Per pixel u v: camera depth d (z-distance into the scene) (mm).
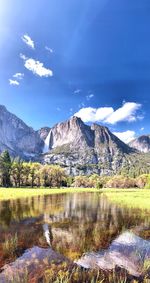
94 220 24312
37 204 38156
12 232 18250
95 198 55219
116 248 14688
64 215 27484
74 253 13617
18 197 48938
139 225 21750
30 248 14281
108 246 15078
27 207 33688
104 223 22641
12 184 122062
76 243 15648
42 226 20797
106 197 58250
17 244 14977
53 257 12859
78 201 46469
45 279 10070
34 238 16656
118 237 17328
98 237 17234
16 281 9789
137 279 10438
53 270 11109
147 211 31125
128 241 16312
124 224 22172
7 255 12953
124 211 31062
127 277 10602
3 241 15570
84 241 16156
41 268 11312
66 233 18375
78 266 11703
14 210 30109
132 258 12977
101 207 35781
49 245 15062
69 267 11547
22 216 25703
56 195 63719
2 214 26641
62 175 141375
